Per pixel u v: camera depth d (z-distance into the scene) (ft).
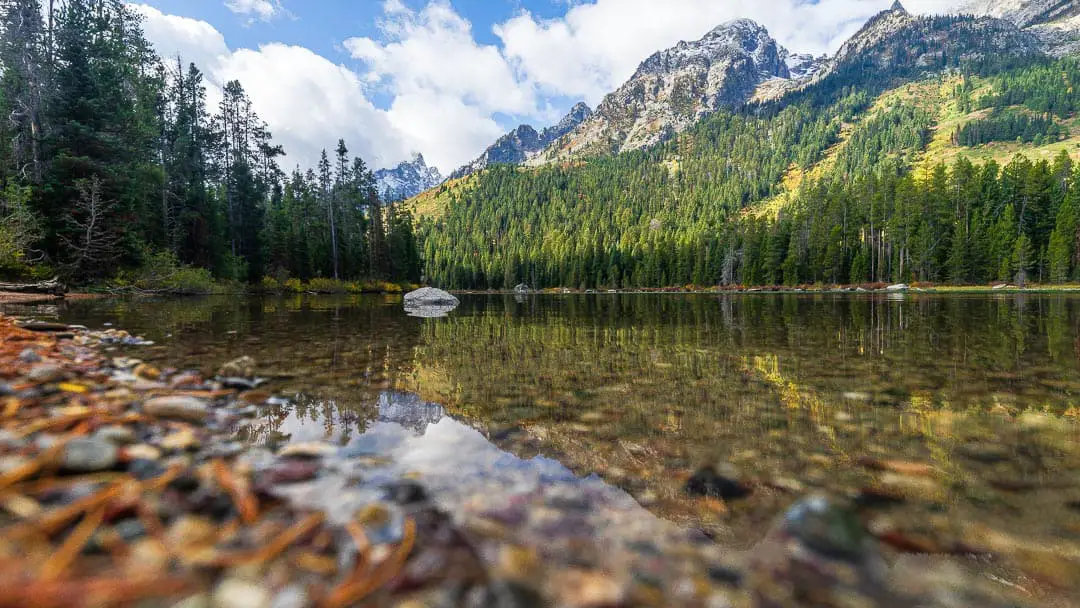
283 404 11.02
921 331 28.50
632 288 337.52
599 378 14.79
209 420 9.21
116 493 5.30
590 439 8.70
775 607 3.84
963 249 194.39
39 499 4.99
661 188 643.45
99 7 78.89
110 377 12.04
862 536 4.75
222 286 100.07
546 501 5.93
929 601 3.98
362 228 187.93
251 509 5.31
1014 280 183.73
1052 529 5.19
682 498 6.10
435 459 7.45
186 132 113.09
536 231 568.82
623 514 5.61
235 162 127.44
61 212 64.08
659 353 20.36
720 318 42.80
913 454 7.73
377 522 5.15
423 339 25.91
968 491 6.24
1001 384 13.21
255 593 3.78
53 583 3.58
